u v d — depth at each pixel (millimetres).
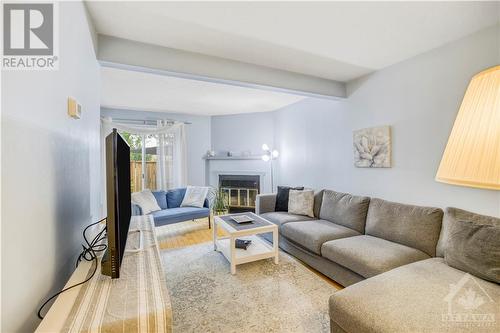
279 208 3898
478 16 1938
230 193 5910
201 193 4637
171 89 3719
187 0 1690
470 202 2234
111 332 825
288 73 3084
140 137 5152
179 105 4777
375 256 2080
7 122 742
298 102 4637
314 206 3617
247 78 2807
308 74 3207
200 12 1833
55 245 1114
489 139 539
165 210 4215
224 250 2951
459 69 2303
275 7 1783
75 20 1448
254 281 2482
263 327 1812
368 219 2779
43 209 984
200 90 3789
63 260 1221
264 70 2914
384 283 1587
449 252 1835
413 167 2717
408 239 2305
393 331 1192
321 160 4105
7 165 737
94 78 2047
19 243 802
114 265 1117
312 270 2730
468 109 602
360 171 3387
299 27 2066
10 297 748
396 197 2904
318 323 1851
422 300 1389
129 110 5043
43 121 991
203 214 4328
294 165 4809
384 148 2990
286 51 2525
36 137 929
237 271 2705
